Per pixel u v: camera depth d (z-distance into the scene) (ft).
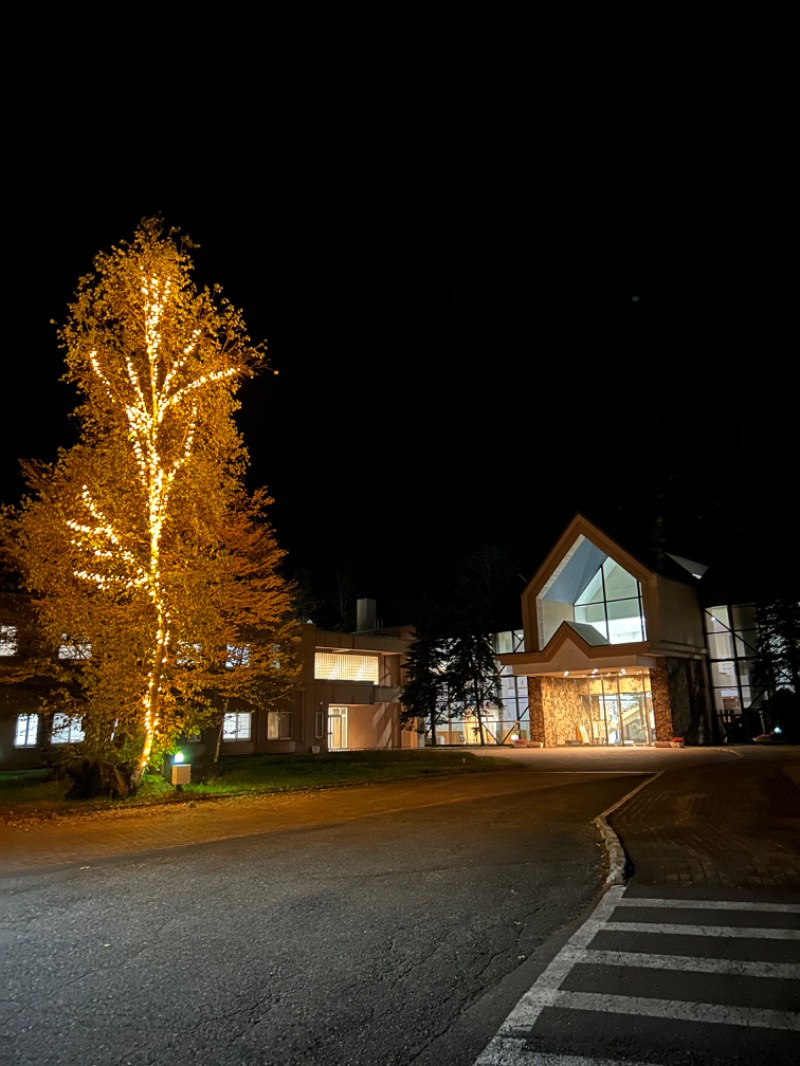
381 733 152.87
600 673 125.08
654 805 42.09
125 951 17.79
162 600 59.93
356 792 61.31
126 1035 12.91
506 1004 13.84
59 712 67.82
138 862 30.48
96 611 58.18
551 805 45.16
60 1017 13.79
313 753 114.83
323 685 138.41
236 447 64.08
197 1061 11.85
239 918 20.54
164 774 66.54
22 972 16.42
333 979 15.47
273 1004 14.17
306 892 23.48
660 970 15.33
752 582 127.95
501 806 45.83
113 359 60.34
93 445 61.36
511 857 28.32
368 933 18.74
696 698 122.01
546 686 127.44
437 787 62.90
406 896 22.54
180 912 21.42
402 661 159.12
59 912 21.88
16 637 75.20
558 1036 12.35
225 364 62.75
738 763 71.20
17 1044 12.63
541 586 128.36
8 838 40.09
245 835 37.86
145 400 61.93
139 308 61.16
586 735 129.90
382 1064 11.58
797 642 114.21
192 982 15.49
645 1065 11.23
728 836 31.01
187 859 30.68
